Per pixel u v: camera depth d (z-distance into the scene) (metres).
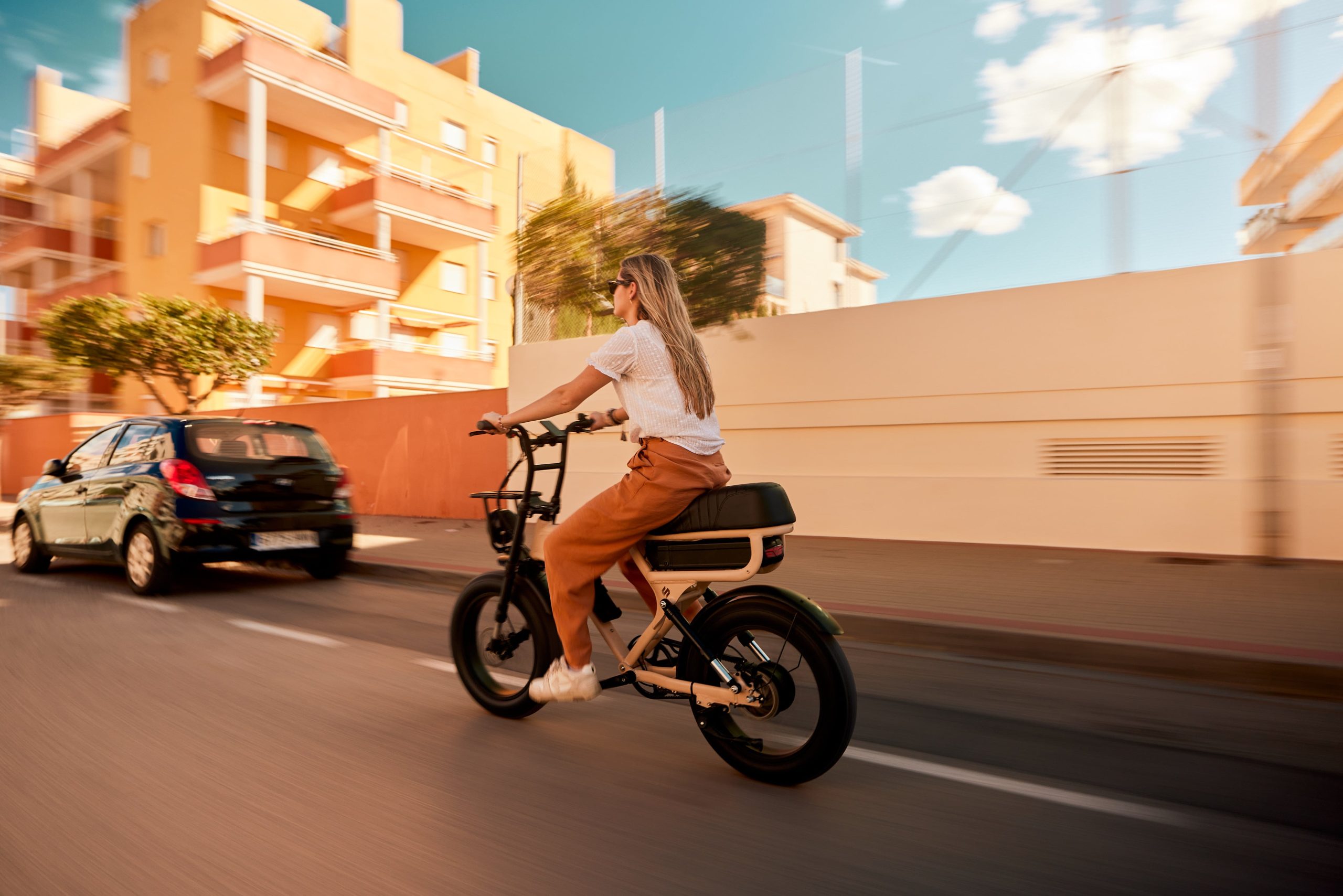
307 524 7.52
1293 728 3.63
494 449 12.77
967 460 8.48
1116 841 2.61
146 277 23.47
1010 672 4.57
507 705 3.78
